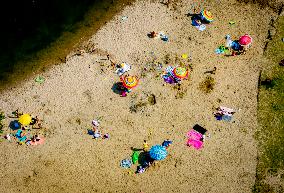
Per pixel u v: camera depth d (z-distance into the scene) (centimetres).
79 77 3612
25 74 3697
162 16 4062
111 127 3266
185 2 4175
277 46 3750
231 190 2894
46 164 3095
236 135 3172
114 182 2975
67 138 3225
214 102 3378
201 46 3784
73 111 3381
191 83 3509
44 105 3438
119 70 3622
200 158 3059
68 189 2962
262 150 3081
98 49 3819
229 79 3525
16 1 4375
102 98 3456
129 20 4053
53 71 3688
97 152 3134
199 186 2923
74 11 4222
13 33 4091
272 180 2925
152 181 2967
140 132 3225
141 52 3759
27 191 2973
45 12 4253
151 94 3453
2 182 3023
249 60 3656
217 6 4131
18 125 3288
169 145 3133
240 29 3919
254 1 4150
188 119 3284
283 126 3209
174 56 3712
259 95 3397
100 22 4072
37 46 3931
